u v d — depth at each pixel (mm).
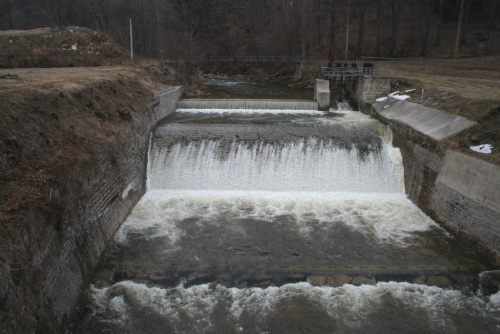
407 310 14906
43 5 79375
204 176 24719
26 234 12258
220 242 18828
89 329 14117
